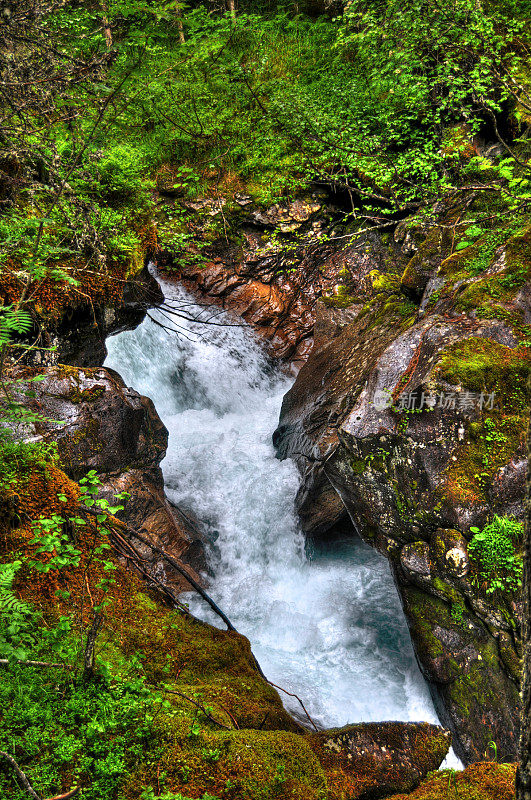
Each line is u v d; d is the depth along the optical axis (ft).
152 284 21.07
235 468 24.85
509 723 12.60
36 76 10.78
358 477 15.17
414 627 14.25
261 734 8.41
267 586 20.94
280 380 32.60
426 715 16.26
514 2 25.07
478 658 13.21
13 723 7.45
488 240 17.74
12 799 6.58
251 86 36.27
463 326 15.23
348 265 32.09
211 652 11.34
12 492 10.87
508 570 12.78
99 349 18.93
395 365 15.62
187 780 7.46
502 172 14.99
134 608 11.50
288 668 17.78
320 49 37.29
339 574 21.83
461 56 20.83
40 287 15.08
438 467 13.82
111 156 18.39
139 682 8.48
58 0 10.98
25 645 8.64
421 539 14.24
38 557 10.34
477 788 8.15
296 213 33.12
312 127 28.94
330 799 7.93
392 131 26.81
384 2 22.25
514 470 13.24
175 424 29.17
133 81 15.10
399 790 8.61
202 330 31.99
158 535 17.37
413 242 26.32
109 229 17.62
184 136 34.19
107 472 16.01
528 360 14.35
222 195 33.71
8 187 13.65
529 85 22.17
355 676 17.51
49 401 14.90
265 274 32.94
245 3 43.32
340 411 20.36
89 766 7.26
